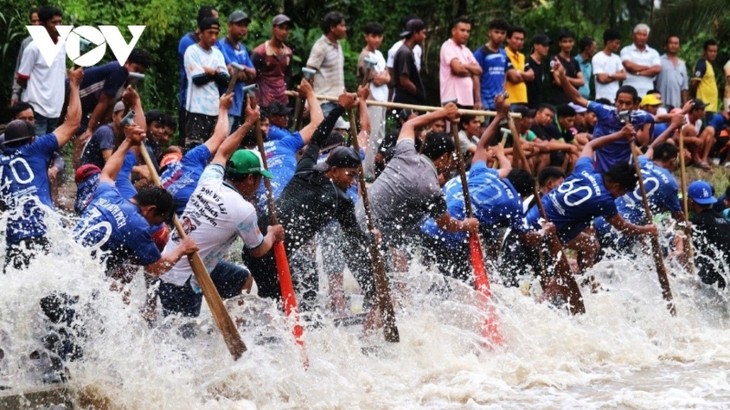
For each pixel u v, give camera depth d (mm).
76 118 11961
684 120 18438
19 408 10438
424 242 14609
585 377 12891
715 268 17375
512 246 15594
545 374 12898
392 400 11578
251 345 12000
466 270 14648
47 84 16844
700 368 13617
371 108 19188
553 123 21797
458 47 21156
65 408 10750
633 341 14734
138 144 11695
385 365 12938
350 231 13305
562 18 29844
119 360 10938
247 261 13094
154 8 22297
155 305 12109
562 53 23875
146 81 22641
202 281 11461
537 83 23156
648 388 12344
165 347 11484
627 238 16969
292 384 11719
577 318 15336
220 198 11789
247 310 12688
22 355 10859
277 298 13102
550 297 15398
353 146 13430
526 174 15234
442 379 12594
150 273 11305
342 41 26312
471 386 12102
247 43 24734
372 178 16172
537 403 11508
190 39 17969
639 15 30078
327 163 13109
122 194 13117
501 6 29297
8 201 11422
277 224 12383
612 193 15664
